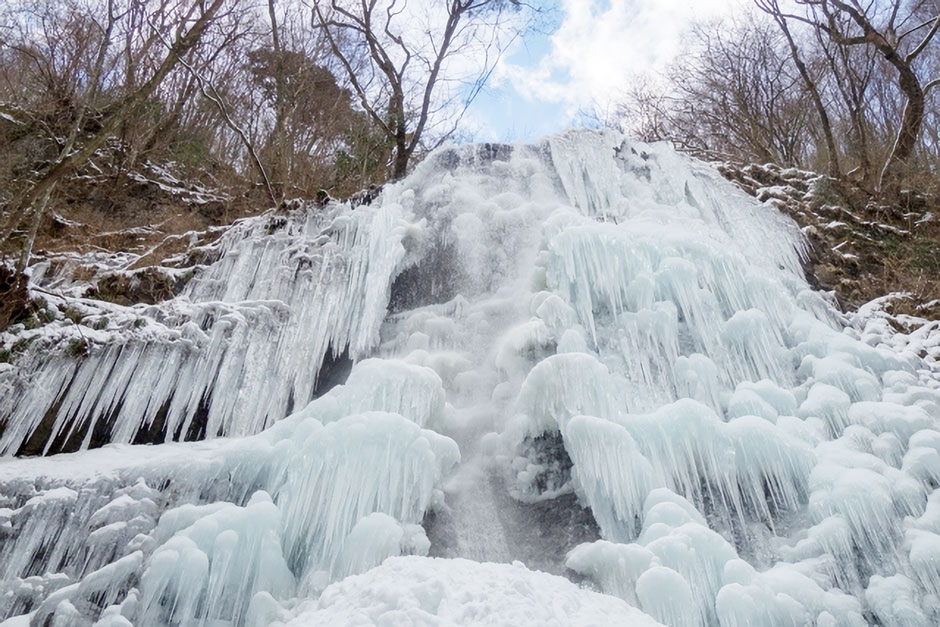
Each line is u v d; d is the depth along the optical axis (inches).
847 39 455.8
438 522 169.2
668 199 299.4
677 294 220.8
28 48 437.1
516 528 169.8
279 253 269.9
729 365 209.9
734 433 170.9
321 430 166.1
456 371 214.8
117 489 165.2
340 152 492.7
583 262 228.1
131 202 409.7
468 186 296.4
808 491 165.9
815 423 186.5
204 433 203.9
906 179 395.5
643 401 193.5
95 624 136.6
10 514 155.6
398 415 169.0
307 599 141.2
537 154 318.7
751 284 234.1
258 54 521.0
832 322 252.2
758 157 617.3
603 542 149.3
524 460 184.5
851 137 506.0
